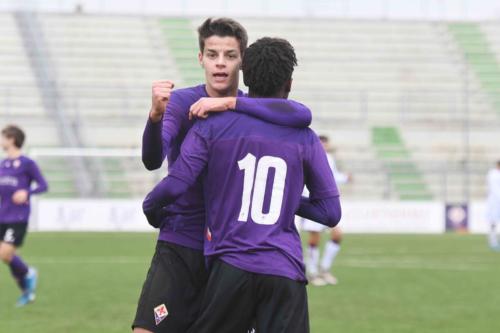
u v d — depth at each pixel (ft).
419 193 344.49
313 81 399.65
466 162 342.23
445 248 239.09
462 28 440.45
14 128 130.52
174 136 56.34
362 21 439.22
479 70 414.82
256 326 51.85
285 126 52.42
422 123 373.40
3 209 127.34
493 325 108.37
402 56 419.54
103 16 420.77
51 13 417.08
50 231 294.25
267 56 52.54
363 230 315.17
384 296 137.18
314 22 435.94
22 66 382.83
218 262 51.88
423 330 104.37
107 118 357.00
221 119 52.19
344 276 167.94
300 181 52.70
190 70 397.19
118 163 333.83
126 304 125.80
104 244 238.48
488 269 182.29
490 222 242.37
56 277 160.35
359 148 358.84
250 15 434.30
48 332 101.65
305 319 51.85
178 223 57.06
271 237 51.39
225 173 51.88
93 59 395.14
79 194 323.37
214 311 51.55
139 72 392.27
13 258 125.39
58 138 341.82
